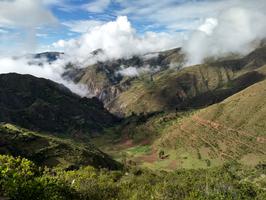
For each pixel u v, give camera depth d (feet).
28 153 583.17
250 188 150.10
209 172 370.53
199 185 137.69
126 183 154.51
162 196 125.70
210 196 126.52
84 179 152.25
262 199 138.92
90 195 124.47
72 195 111.45
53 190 95.81
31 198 85.40
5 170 84.33
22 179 87.10
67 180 137.08
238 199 133.18
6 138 608.19
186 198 122.62
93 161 607.37
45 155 597.52
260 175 485.97
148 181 179.52
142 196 126.31
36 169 107.45
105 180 187.52
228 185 141.49
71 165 552.82
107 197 127.75
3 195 80.02
